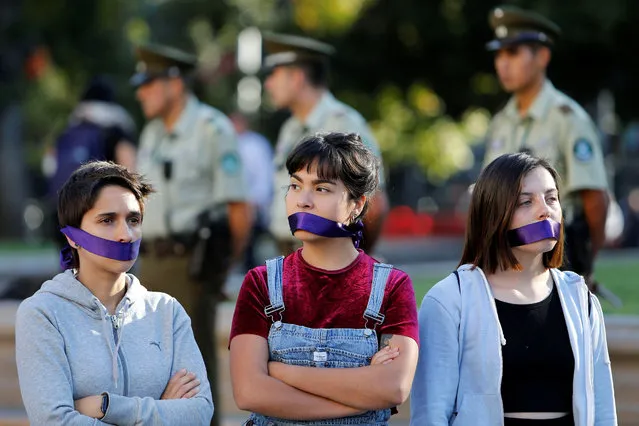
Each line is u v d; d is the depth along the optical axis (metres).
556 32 12.75
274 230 13.80
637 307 15.24
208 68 48.62
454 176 67.44
